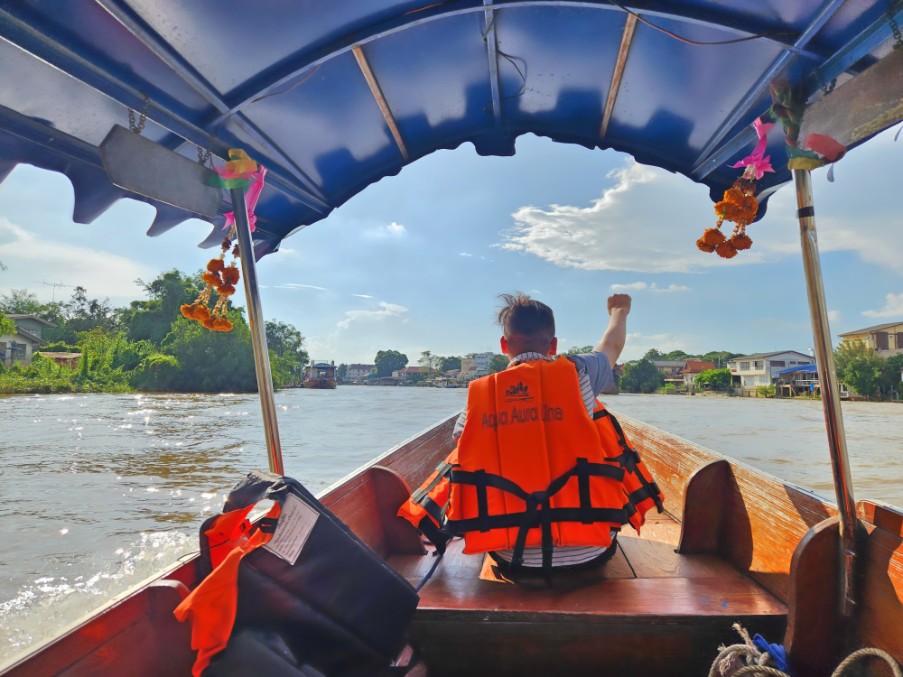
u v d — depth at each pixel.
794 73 2.02
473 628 1.80
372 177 3.12
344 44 2.05
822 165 1.88
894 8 1.60
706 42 2.08
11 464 13.03
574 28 2.20
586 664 1.78
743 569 2.19
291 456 14.42
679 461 3.37
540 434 1.85
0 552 7.04
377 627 1.52
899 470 14.19
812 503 1.79
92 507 9.12
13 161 2.01
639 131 2.84
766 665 1.50
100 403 34.69
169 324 67.50
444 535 2.24
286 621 1.37
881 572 1.50
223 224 2.80
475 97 2.70
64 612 5.47
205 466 12.91
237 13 1.77
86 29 1.67
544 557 1.83
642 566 2.25
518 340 2.07
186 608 1.29
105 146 1.79
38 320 64.19
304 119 2.49
